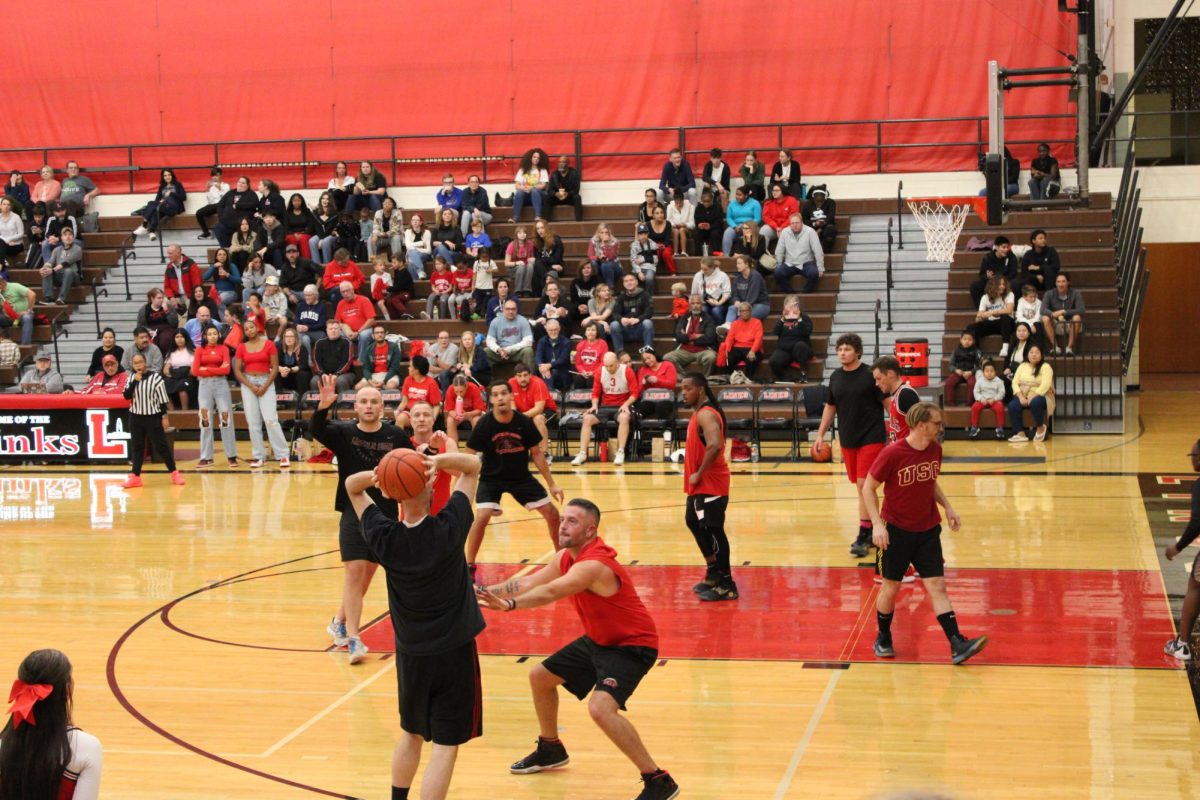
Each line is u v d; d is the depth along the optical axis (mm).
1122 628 8328
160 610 9438
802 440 18250
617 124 24109
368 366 18969
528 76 24328
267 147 25375
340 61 24922
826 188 21734
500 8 24312
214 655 8203
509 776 6031
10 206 23547
